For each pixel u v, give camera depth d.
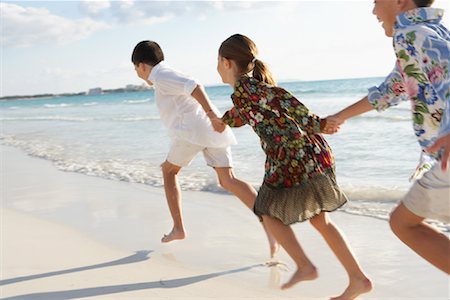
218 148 3.93
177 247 4.02
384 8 2.56
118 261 3.73
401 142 8.17
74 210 5.33
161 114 4.03
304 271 2.91
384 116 11.69
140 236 4.33
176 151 3.99
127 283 3.31
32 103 69.38
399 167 6.40
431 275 3.25
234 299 3.04
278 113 2.95
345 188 5.41
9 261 3.77
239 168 7.05
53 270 3.56
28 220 4.96
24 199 6.04
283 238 2.96
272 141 2.97
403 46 2.41
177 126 3.92
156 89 4.00
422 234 2.53
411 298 2.95
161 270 3.53
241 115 3.12
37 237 4.37
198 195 5.74
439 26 2.39
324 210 2.93
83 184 6.78
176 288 3.21
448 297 2.93
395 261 3.52
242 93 3.07
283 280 3.30
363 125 10.54
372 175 6.08
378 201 5.01
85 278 3.41
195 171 7.02
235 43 3.20
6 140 13.91
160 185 6.39
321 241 4.00
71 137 13.05
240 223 4.59
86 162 8.59
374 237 4.02
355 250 3.77
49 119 23.03
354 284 2.87
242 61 3.20
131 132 13.05
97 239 4.28
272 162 2.98
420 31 2.34
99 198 5.86
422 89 2.40
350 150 7.83
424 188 2.41
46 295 3.13
